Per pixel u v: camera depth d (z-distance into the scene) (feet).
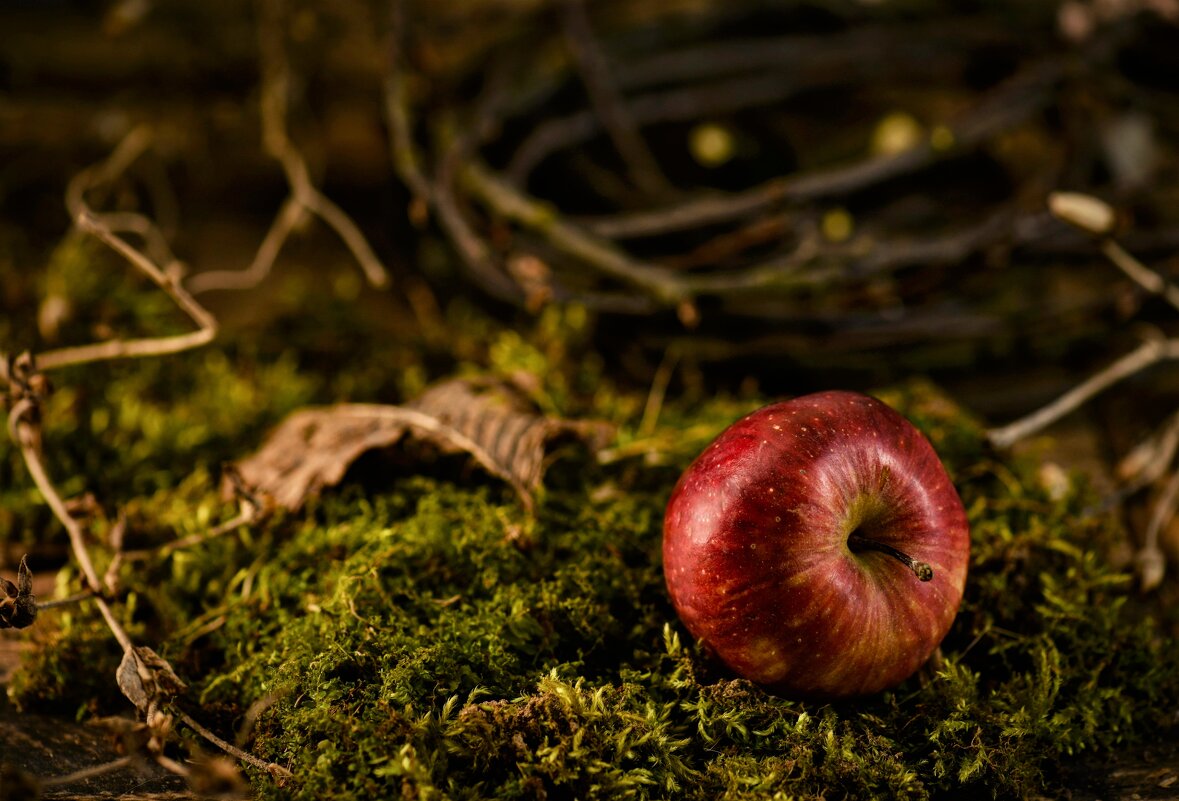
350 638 1.77
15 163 3.13
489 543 1.89
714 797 1.69
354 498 2.00
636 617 1.86
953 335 2.40
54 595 1.98
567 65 3.03
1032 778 1.74
